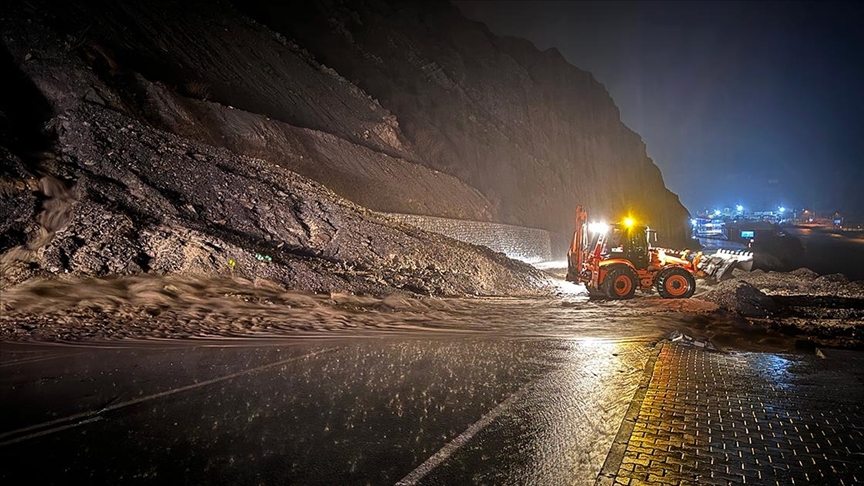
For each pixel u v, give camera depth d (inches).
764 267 2207.2
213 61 1203.2
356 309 461.1
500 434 201.0
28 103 645.3
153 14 1173.1
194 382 257.9
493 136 2245.3
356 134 1418.6
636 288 674.8
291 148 1023.6
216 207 597.0
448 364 304.3
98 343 321.4
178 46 1143.6
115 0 1089.4
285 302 452.8
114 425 202.2
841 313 591.5
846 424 196.9
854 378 260.2
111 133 631.2
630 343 374.0
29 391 238.2
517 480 164.4
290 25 1931.6
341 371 284.0
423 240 737.6
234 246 513.0
